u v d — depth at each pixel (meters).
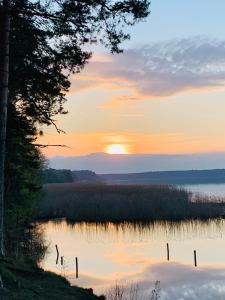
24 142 21.58
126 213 60.41
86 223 60.88
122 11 12.62
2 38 12.63
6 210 27.67
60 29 13.44
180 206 60.62
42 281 11.59
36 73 16.05
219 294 25.66
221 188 167.25
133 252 41.62
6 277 10.30
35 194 34.91
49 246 43.50
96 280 29.23
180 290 26.58
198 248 43.12
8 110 18.78
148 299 23.66
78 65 15.29
